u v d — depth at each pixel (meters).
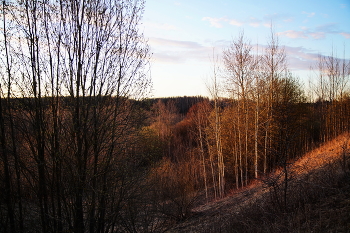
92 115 6.93
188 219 11.09
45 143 6.54
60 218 6.46
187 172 14.91
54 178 6.49
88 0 6.75
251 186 16.11
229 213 9.71
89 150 7.04
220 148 18.84
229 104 21.52
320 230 5.38
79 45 6.73
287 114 10.43
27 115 6.29
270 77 20.08
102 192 6.79
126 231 8.00
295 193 7.50
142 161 8.06
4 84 6.05
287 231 5.94
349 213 5.75
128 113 7.45
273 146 18.97
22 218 6.32
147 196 8.55
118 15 7.19
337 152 12.79
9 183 6.17
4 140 6.05
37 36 6.32
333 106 27.19
